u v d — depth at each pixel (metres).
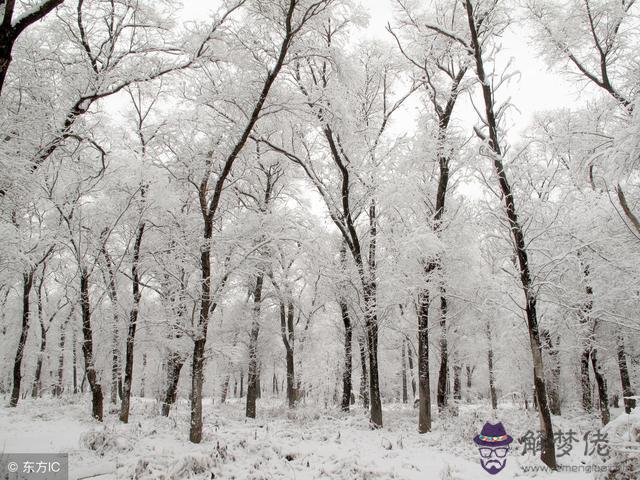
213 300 11.23
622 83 11.71
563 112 15.47
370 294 14.04
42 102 9.25
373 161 15.54
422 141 13.87
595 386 20.69
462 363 24.00
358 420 14.23
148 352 23.41
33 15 6.05
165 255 13.57
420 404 12.56
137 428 11.00
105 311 15.68
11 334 24.95
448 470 7.38
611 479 6.61
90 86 10.16
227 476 7.20
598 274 12.25
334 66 12.94
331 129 13.80
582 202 12.04
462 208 15.49
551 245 11.99
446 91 14.16
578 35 11.98
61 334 24.22
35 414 14.24
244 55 11.48
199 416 10.23
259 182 17.89
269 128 14.37
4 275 10.98
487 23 11.60
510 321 16.22
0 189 7.89
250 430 12.41
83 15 9.89
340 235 19.44
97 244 13.15
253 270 13.20
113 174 13.18
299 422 14.12
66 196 12.25
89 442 8.84
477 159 11.48
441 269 14.08
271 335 21.88
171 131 13.04
